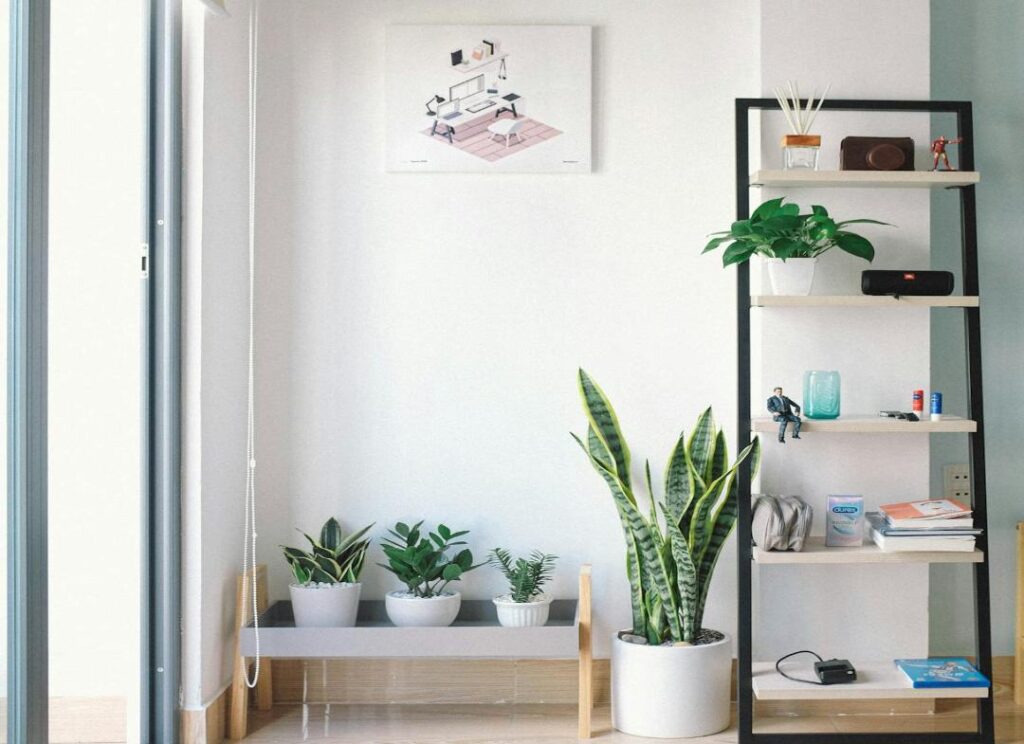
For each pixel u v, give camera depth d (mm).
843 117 2979
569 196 3143
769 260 2824
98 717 2551
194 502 2717
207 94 2752
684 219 3133
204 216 2734
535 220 3143
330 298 3152
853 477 2963
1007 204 3186
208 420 2777
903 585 2969
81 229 2490
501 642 2811
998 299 3193
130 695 2602
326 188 3148
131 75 2605
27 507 2045
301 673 3135
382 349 3154
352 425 3152
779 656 2973
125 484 2596
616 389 3141
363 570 3145
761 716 2984
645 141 3133
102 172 2541
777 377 2971
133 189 2611
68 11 2475
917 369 2965
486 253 3150
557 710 3055
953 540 2715
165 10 2645
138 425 2625
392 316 3154
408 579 2938
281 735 2832
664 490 3010
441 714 3016
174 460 2686
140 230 2623
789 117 2838
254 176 3115
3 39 2021
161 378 2652
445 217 3148
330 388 3150
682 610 2842
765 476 2965
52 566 2439
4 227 2025
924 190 2963
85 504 2506
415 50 3119
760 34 2979
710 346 3133
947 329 3170
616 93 3137
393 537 3148
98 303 2525
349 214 3150
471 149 3123
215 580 2826
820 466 2961
